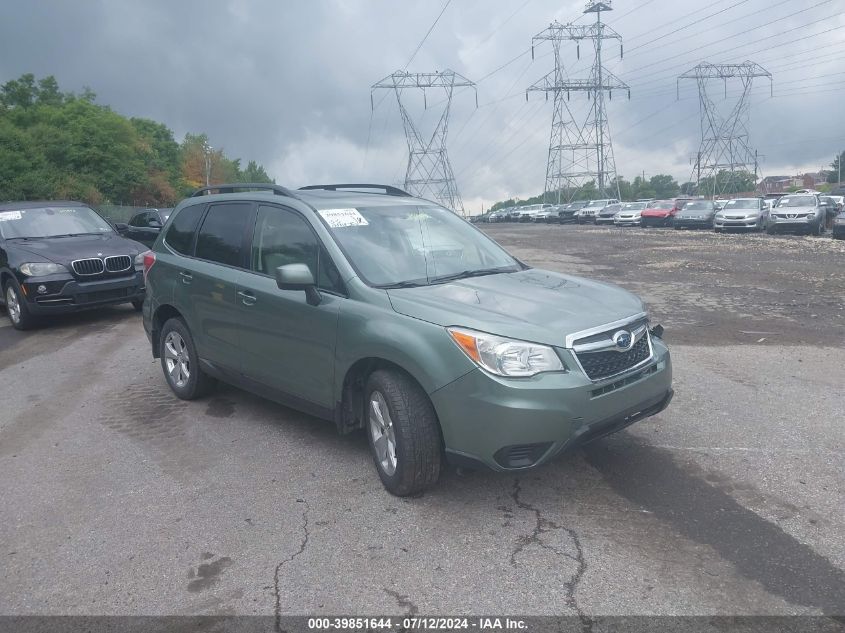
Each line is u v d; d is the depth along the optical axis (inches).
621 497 171.2
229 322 224.2
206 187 262.2
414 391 168.2
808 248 874.8
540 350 156.9
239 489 182.2
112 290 421.4
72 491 184.5
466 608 129.2
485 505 168.9
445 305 169.6
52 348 366.0
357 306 180.5
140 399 264.5
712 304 454.0
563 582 136.3
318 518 165.0
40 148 1911.9
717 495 170.9
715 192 2775.6
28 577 144.3
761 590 131.9
